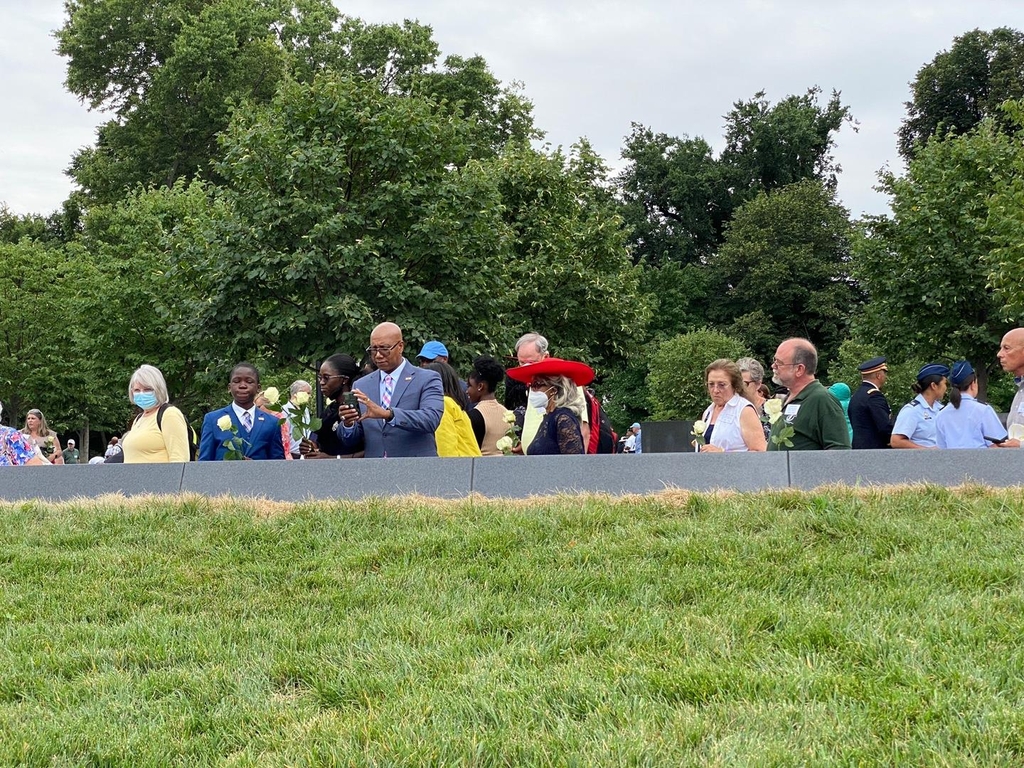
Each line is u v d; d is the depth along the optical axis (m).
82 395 35.47
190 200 30.78
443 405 8.39
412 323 19.23
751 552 6.44
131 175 42.31
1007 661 4.68
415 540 6.95
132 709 4.87
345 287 19.50
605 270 27.78
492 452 9.18
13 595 6.60
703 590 5.90
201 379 20.84
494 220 21.64
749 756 3.89
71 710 4.91
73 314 31.20
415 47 39.78
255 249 19.52
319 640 5.56
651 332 52.22
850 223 53.28
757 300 53.09
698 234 59.53
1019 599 5.41
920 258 26.34
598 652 5.15
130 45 44.00
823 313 50.75
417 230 19.84
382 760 4.12
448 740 4.22
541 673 4.90
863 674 4.62
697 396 40.44
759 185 59.06
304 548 7.08
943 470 7.56
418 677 4.97
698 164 59.66
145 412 8.95
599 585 6.08
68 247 37.56
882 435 8.65
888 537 6.52
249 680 5.10
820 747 3.94
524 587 6.16
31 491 8.66
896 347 27.80
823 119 60.50
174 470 8.44
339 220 18.88
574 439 7.95
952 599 5.47
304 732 4.46
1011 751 3.84
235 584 6.55
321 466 8.12
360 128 20.19
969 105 48.75
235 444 8.73
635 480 7.77
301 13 43.69
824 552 6.37
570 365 8.02
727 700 4.45
